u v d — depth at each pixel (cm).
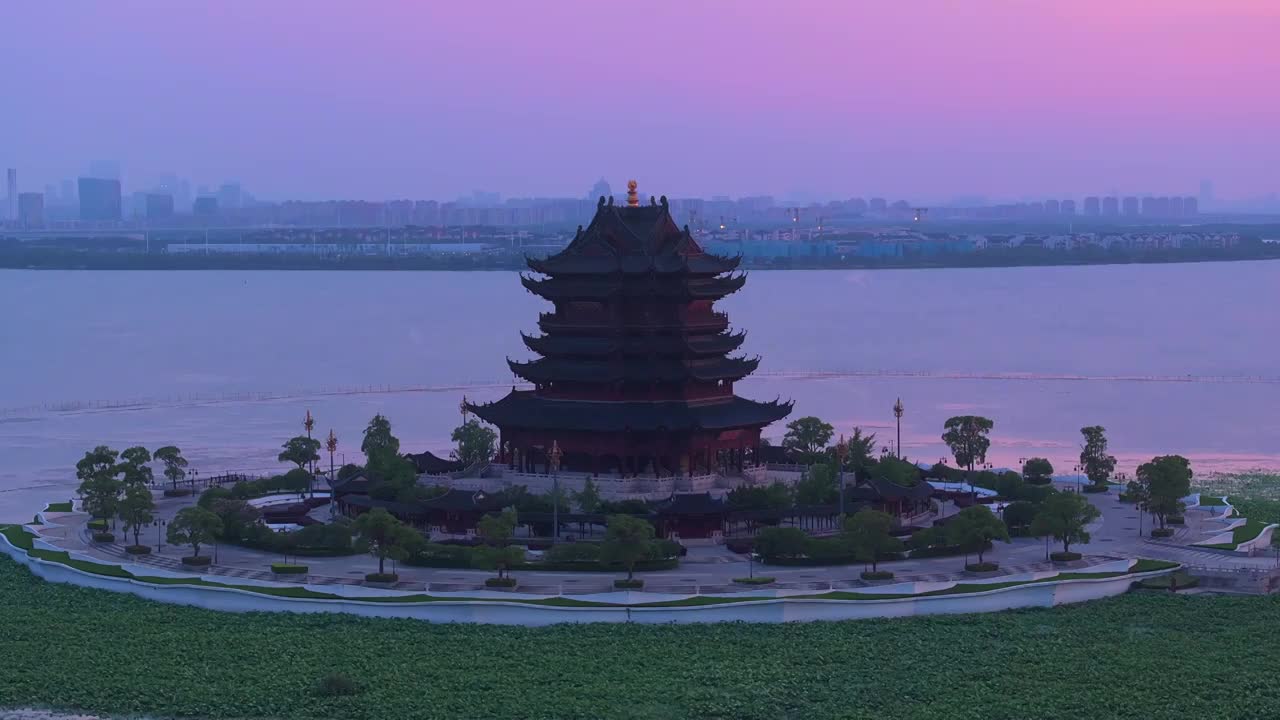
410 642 18250
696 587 19975
